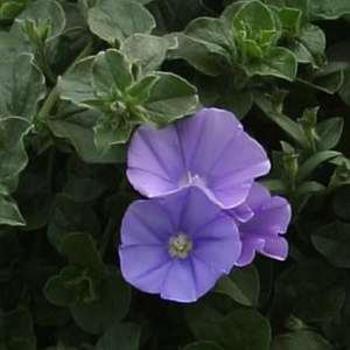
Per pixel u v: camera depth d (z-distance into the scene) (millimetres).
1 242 391
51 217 386
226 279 375
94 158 370
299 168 387
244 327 379
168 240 364
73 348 380
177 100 363
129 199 385
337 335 397
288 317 392
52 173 396
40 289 394
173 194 356
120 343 375
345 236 393
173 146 366
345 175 387
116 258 392
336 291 395
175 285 360
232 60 385
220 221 358
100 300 382
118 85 360
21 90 378
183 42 390
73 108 380
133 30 391
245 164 365
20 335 387
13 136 365
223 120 366
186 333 396
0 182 364
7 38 396
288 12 396
